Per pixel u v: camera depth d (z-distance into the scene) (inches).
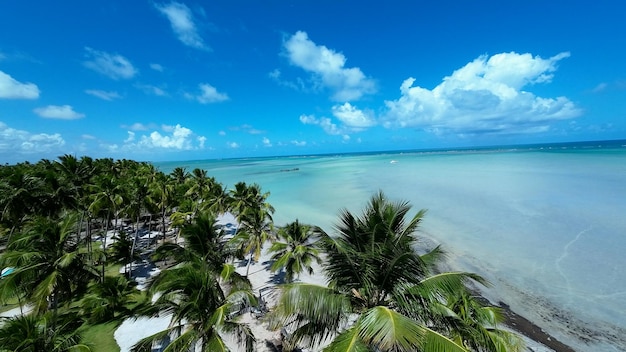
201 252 608.1
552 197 1614.2
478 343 374.6
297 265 778.2
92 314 682.8
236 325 443.2
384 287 348.8
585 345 559.5
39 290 531.8
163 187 1435.8
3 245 1166.3
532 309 672.4
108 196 1174.3
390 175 3299.7
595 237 1024.2
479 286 775.7
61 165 1664.6
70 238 658.8
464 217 1379.2
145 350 423.5
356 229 387.9
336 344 306.5
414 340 261.1
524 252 954.7
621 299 681.6
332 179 3378.4
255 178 4013.3
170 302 441.4
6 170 1460.4
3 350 392.5
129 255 986.7
